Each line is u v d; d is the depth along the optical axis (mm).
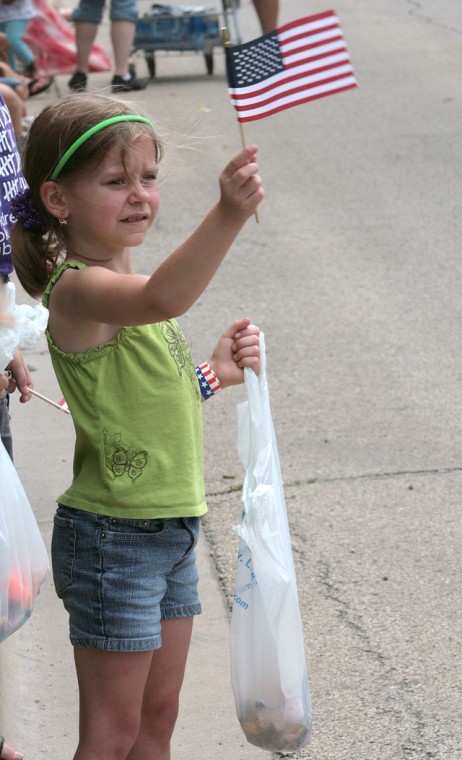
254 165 4547
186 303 4746
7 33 23641
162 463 5172
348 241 16219
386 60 26688
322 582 8430
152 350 5188
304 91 5238
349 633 7805
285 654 5406
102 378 5152
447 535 9031
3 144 6469
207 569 8656
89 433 5184
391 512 9398
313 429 10914
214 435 10953
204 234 4633
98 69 25234
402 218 17031
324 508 9477
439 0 33344
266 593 5387
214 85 25078
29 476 10016
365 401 11484
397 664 7457
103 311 4949
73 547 5227
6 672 7348
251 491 5492
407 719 6926
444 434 10773
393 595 8242
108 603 5129
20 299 13125
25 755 6637
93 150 5012
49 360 12680
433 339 12953
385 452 10445
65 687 7316
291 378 12039
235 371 5656
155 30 25141
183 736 6797
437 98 23406
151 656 5246
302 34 5203
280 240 16375
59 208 5223
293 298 14234
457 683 7250
